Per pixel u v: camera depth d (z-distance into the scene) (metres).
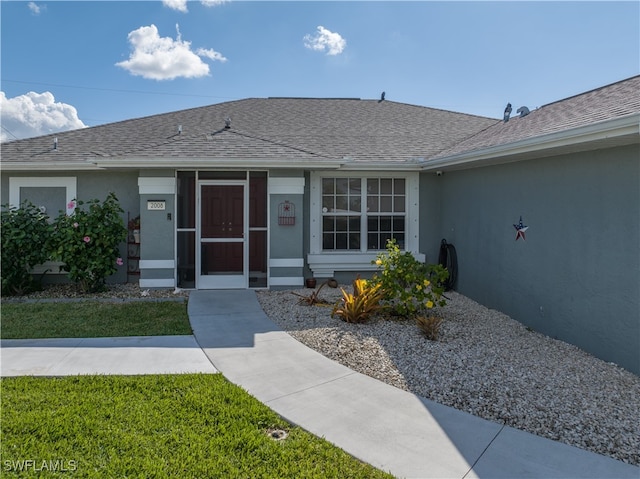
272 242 9.45
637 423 3.73
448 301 8.73
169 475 2.98
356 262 10.10
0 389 4.30
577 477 3.02
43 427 3.56
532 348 5.80
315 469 3.08
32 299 8.46
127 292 9.15
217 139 9.93
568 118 6.82
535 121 8.25
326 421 3.77
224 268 9.55
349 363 5.16
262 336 6.14
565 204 6.19
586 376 4.80
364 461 3.20
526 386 4.48
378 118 12.92
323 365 5.08
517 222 7.38
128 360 5.17
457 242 9.62
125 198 10.06
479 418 3.84
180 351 5.52
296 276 9.52
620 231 5.19
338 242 10.30
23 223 8.81
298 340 5.98
